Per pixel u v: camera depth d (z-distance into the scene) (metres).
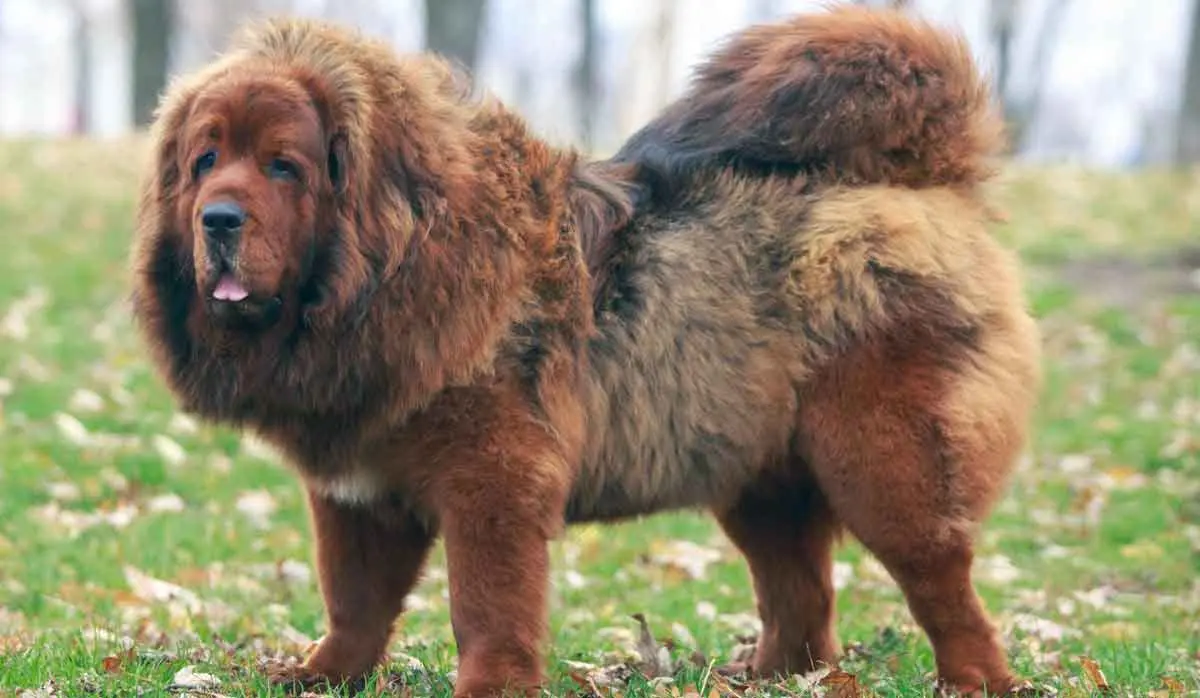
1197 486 10.08
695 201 5.64
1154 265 16.69
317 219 4.93
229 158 4.88
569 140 5.77
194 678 5.42
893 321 5.42
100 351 12.94
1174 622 7.27
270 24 5.17
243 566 8.17
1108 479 10.27
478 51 21.53
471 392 5.02
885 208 5.55
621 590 8.10
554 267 5.23
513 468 5.04
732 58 6.00
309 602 7.49
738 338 5.46
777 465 5.65
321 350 4.95
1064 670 6.03
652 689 5.46
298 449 5.22
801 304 5.46
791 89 5.68
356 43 5.14
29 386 11.67
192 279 5.05
